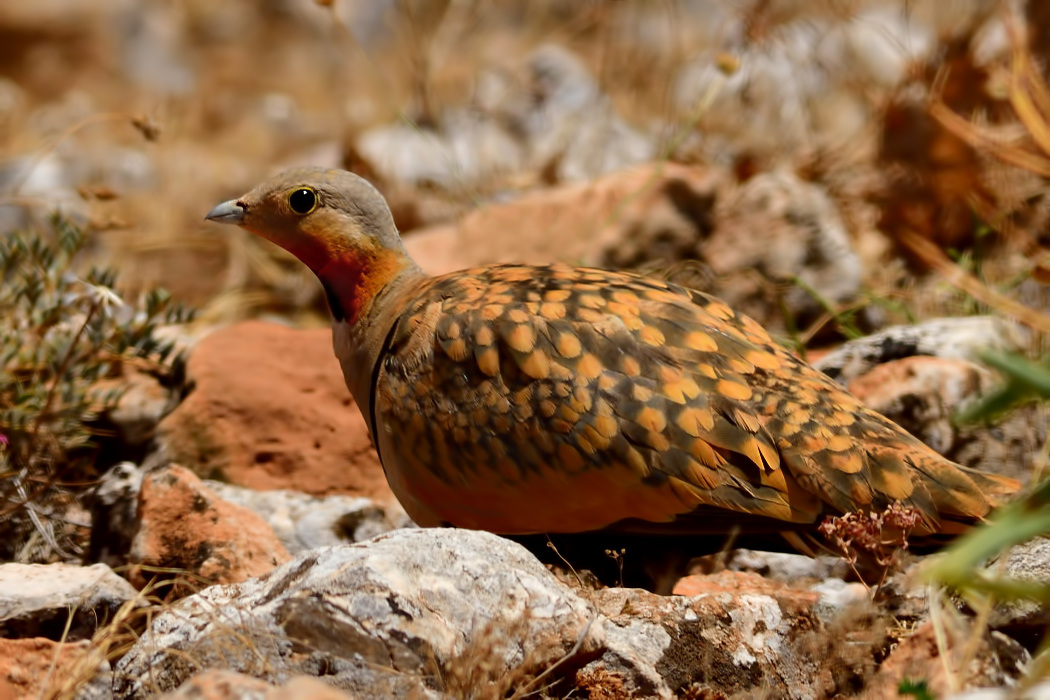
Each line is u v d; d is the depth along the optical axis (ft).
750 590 28.96
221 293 52.03
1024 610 25.21
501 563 24.04
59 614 26.71
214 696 20.35
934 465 26.81
